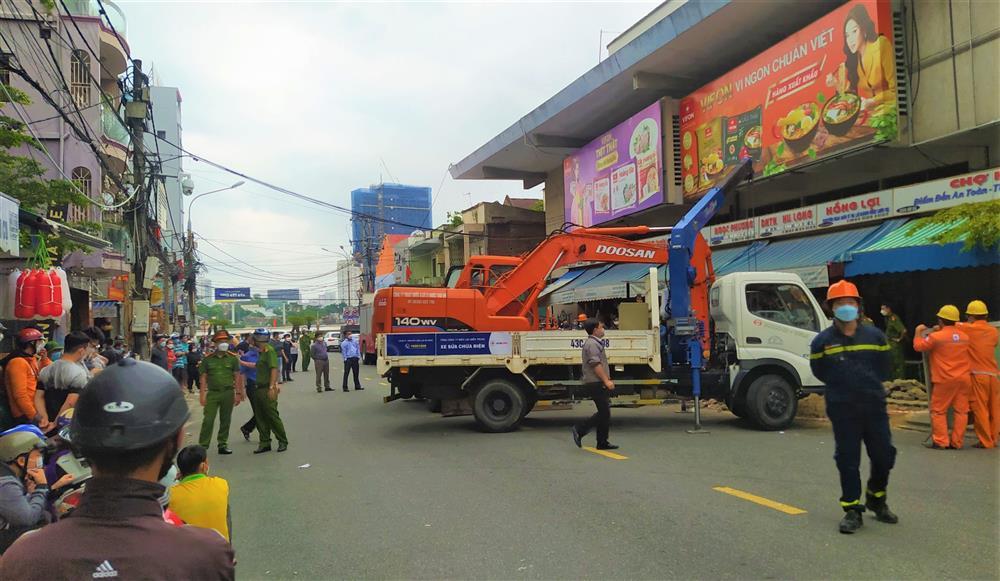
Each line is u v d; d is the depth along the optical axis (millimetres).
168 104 62312
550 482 7156
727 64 20453
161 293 29031
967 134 13023
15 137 11539
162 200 50406
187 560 1703
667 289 11320
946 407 8477
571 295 21875
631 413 12938
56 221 12312
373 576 4645
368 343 30672
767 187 19047
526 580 4465
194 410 15906
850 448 5293
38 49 16734
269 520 6086
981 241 10633
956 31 13023
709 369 10789
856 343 5328
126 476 1729
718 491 6594
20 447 3742
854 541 5035
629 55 20531
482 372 10867
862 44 14117
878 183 15867
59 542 1655
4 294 11938
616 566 4660
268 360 9641
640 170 22031
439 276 42406
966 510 5777
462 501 6512
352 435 11000
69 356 6953
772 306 10586
